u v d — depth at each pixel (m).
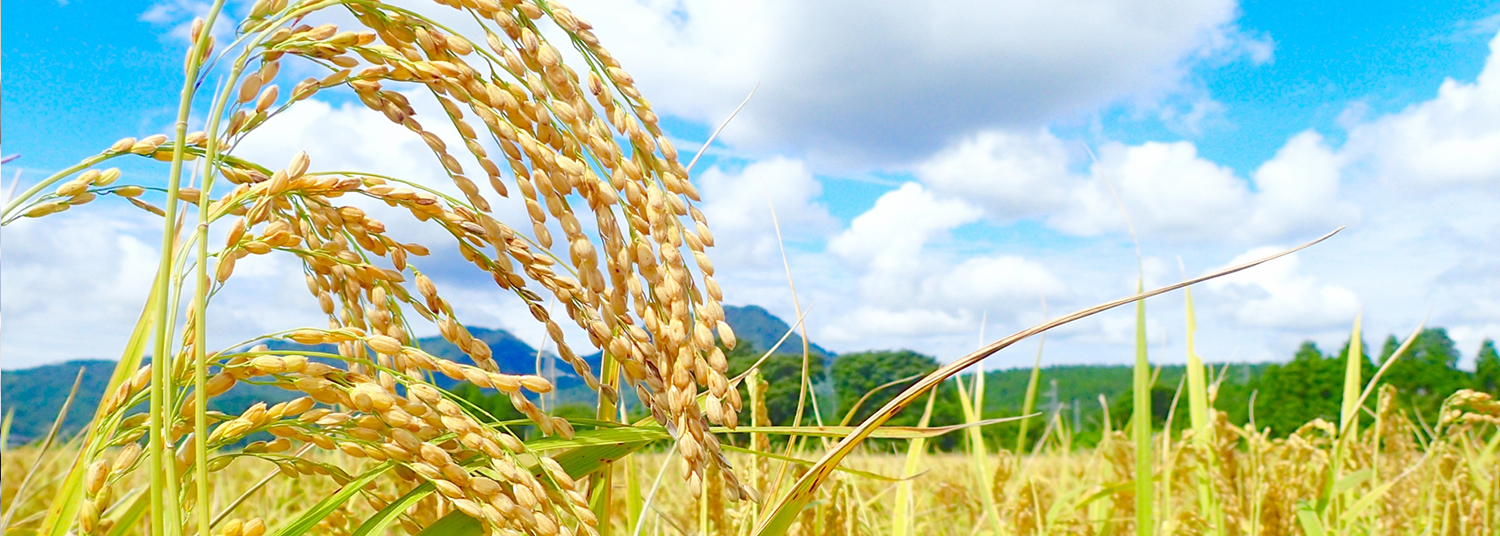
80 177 0.19
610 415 0.25
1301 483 0.39
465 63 0.20
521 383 0.19
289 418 0.19
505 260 0.20
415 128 0.20
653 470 0.56
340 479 0.20
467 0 0.19
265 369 0.18
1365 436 0.54
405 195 0.20
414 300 0.21
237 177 0.20
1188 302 0.47
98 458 0.18
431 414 0.19
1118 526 0.46
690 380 0.19
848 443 0.22
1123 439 0.49
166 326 0.17
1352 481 0.46
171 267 0.17
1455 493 0.43
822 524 0.33
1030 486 0.43
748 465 0.33
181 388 0.18
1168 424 0.43
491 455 0.19
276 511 0.40
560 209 0.20
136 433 0.18
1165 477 0.42
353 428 0.19
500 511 0.19
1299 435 0.47
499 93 0.20
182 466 0.19
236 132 0.19
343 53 0.19
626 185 0.19
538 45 0.20
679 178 0.20
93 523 0.18
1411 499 0.49
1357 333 0.50
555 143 0.20
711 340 0.20
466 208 0.21
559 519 0.19
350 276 0.21
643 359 0.20
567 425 0.21
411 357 0.19
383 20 0.20
